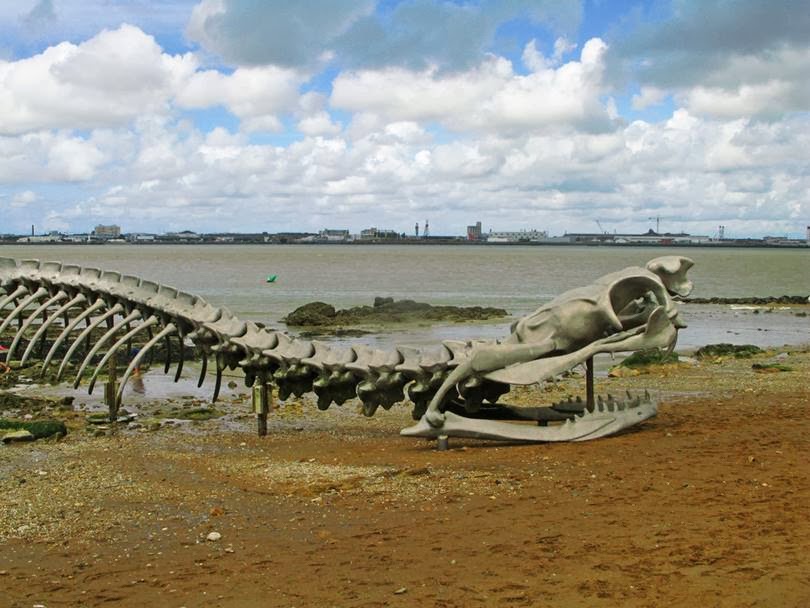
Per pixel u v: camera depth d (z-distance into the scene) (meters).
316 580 7.89
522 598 7.23
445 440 12.83
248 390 20.84
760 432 13.41
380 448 13.46
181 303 15.52
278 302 52.56
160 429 15.88
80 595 7.77
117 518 10.03
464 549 8.47
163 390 20.62
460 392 12.88
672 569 7.66
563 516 9.34
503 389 13.12
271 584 7.85
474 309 42.75
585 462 11.60
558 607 7.03
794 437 13.02
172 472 12.27
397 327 37.00
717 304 50.72
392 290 64.25
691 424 14.20
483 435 12.75
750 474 10.77
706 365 23.61
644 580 7.46
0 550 9.03
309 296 57.94
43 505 10.59
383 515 9.75
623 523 9.00
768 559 7.77
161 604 7.51
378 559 8.32
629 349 12.55
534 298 56.12
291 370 14.18
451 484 10.81
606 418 13.12
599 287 12.93
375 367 13.36
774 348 27.78
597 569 7.75
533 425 14.30
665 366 22.50
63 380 21.64
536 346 12.78
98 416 16.95
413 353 13.51
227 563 8.45
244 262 123.44
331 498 10.53
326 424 16.28
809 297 51.91
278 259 139.12
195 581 8.00
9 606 7.54
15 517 10.12
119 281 15.93
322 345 14.34
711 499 9.73
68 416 17.03
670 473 10.91
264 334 14.75
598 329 12.82
